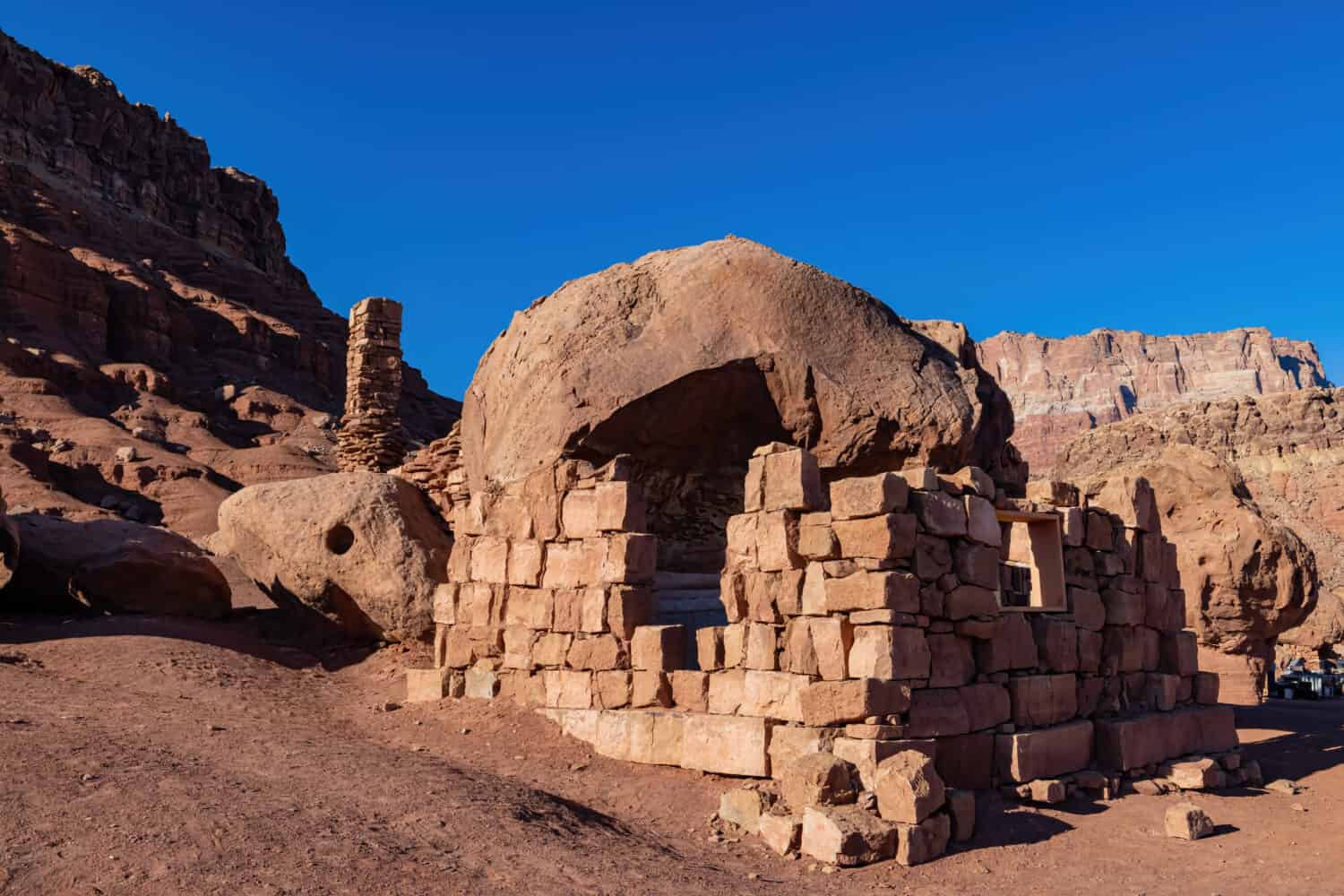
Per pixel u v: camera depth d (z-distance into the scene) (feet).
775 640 32.83
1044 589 38.50
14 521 60.03
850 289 49.55
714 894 22.57
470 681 42.98
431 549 54.90
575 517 40.55
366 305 88.94
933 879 25.00
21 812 22.27
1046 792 31.91
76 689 38.17
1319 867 26.78
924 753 29.66
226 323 310.65
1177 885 25.05
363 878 20.71
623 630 37.55
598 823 27.84
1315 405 345.31
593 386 45.62
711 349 45.75
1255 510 77.71
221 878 19.83
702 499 49.88
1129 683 41.16
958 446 45.42
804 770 28.09
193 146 435.12
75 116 376.89
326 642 57.31
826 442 45.42
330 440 251.80
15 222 281.95
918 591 31.35
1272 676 82.07
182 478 179.22
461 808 26.30
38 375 216.54
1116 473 46.70
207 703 38.88
